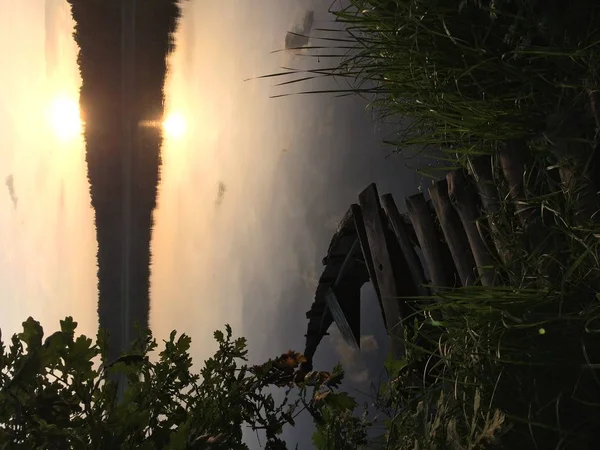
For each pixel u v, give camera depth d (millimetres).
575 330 537
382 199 1033
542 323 540
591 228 551
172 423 695
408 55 703
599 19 577
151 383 725
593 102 547
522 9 607
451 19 674
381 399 876
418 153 841
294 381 923
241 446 697
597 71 556
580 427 528
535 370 556
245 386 817
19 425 538
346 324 1372
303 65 1928
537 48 598
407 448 648
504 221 656
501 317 579
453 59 683
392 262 1013
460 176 760
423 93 723
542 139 610
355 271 1358
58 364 597
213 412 755
